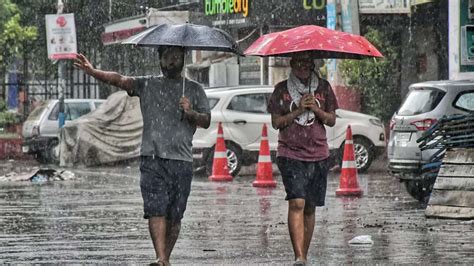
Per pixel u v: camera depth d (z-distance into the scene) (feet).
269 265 58.39
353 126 140.46
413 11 153.17
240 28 176.86
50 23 175.63
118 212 88.48
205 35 53.88
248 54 56.80
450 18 109.70
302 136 55.88
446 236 71.61
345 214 86.33
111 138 164.86
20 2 217.97
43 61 219.82
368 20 158.40
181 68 54.19
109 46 208.13
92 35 210.18
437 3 155.53
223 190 111.86
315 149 56.03
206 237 71.20
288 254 62.90
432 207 82.99
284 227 76.95
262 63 176.86
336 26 145.07
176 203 54.08
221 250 64.75
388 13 146.10
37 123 175.83
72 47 175.63
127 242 68.74
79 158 163.63
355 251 64.23
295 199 55.77
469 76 108.47
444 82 98.37
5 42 206.39
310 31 56.18
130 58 204.13
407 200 99.66
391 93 160.15
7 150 191.62
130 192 110.22
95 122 164.45
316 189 56.80
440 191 82.89
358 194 104.78
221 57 183.01
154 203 53.26
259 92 138.21
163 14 181.68
